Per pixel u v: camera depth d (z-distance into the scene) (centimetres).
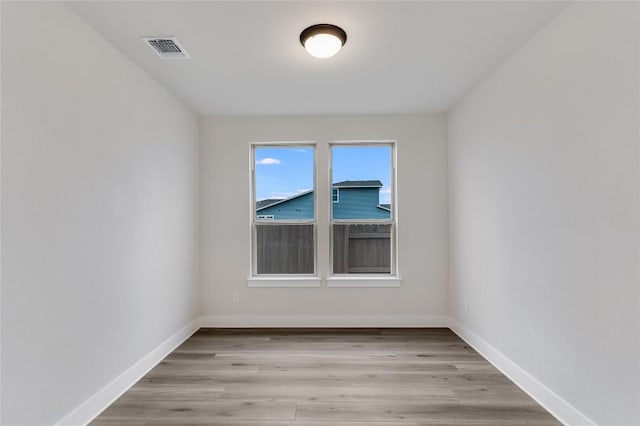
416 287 390
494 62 266
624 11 161
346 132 394
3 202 155
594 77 178
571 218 195
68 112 194
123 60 248
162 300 305
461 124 348
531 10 200
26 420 166
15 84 161
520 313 245
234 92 323
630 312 159
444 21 211
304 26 216
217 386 248
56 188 185
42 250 175
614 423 168
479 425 198
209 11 198
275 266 406
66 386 190
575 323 192
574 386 193
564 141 200
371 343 337
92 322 212
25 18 167
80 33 204
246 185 396
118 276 239
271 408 217
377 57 258
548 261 214
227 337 357
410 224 391
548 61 214
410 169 392
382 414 210
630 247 159
